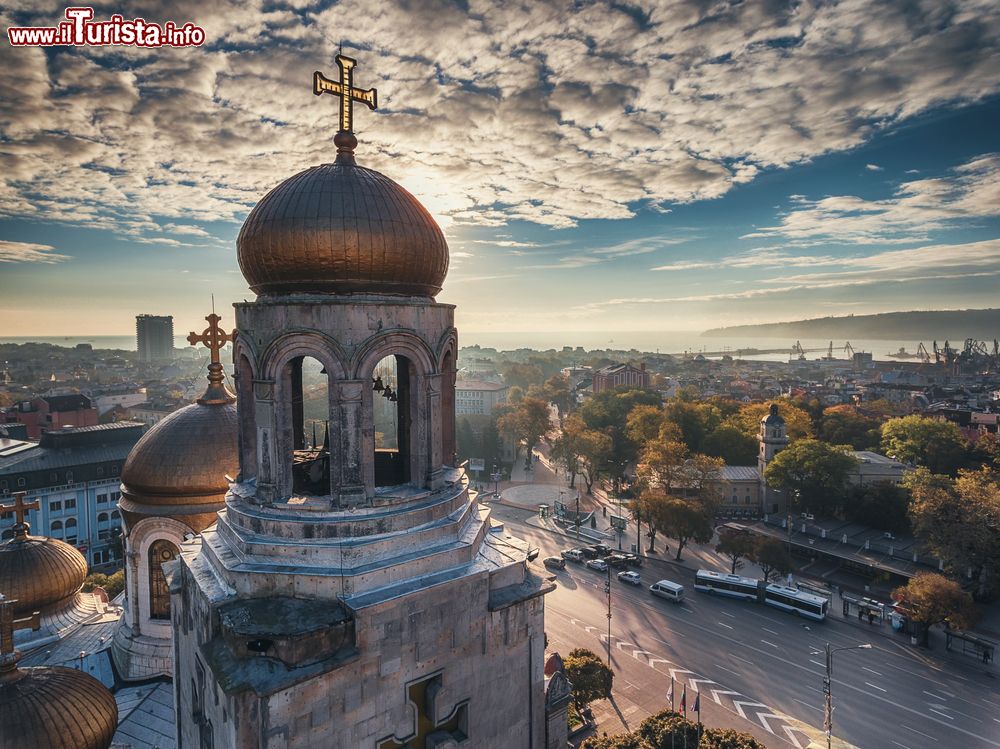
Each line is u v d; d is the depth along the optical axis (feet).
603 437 497.87
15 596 125.80
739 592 293.64
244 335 74.79
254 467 81.10
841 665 233.14
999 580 289.53
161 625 124.57
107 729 89.66
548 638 254.06
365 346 71.77
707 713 203.62
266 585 68.08
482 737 76.33
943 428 458.09
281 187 75.25
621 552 349.82
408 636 68.90
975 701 209.77
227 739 62.08
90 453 350.23
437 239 78.59
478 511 89.66
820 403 638.53
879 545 353.92
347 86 79.71
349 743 65.26
